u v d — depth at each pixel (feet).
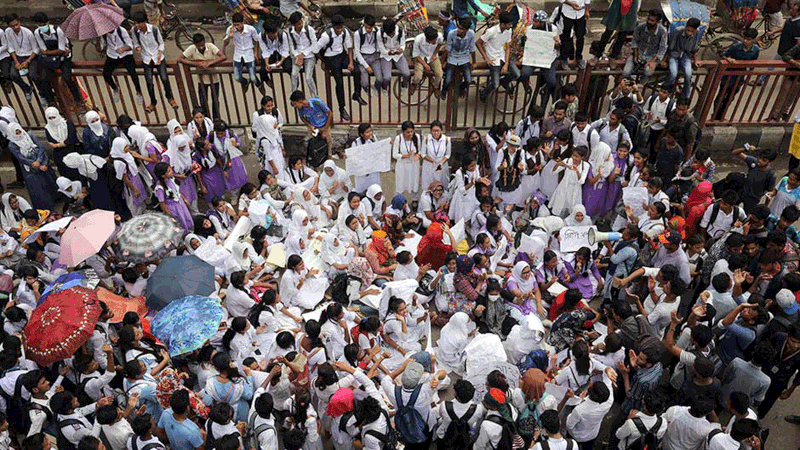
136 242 25.50
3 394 20.81
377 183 30.99
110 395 21.11
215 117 34.58
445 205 30.25
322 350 21.63
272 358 22.03
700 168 28.35
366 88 33.68
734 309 21.61
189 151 29.81
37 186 30.68
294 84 33.71
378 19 43.24
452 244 27.91
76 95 33.96
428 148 29.96
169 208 29.30
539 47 32.42
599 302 27.37
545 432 18.04
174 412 18.52
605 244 26.48
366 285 26.68
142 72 33.63
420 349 24.30
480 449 18.80
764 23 44.01
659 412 18.72
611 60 33.55
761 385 20.07
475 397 22.41
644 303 23.72
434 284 25.99
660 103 30.58
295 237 28.04
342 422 19.10
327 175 30.48
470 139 28.91
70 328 20.48
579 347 20.08
